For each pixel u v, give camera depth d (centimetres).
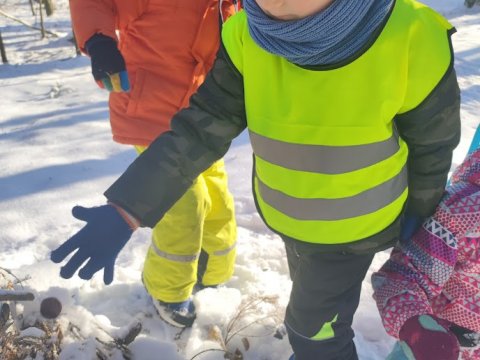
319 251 134
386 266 140
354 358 157
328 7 99
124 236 120
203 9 163
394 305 127
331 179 122
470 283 133
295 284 146
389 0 104
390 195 126
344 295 142
